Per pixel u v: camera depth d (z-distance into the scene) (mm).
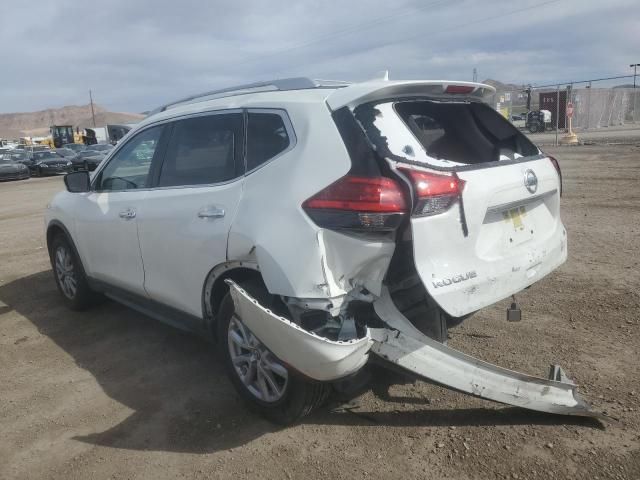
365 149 2953
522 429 3213
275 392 3340
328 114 3154
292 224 3068
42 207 15305
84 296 5543
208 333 3914
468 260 3105
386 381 3834
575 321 4641
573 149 20812
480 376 3217
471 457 3008
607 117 36344
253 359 3445
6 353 4785
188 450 3258
